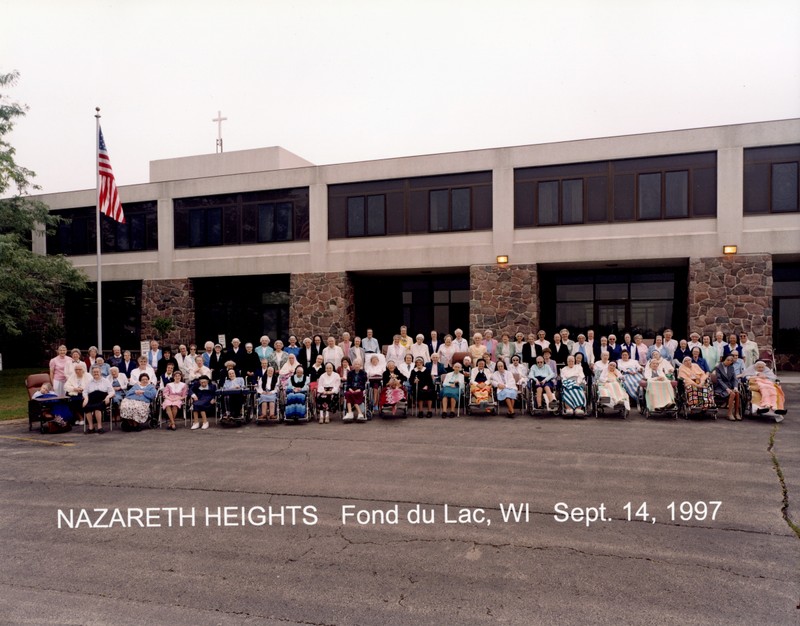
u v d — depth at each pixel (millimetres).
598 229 17281
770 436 9273
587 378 12672
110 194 16672
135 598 4277
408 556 4934
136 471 7898
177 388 11516
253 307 21922
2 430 11445
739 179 15984
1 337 23953
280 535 5453
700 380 11117
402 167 19125
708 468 7414
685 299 18031
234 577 4594
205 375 11938
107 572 4730
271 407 11578
